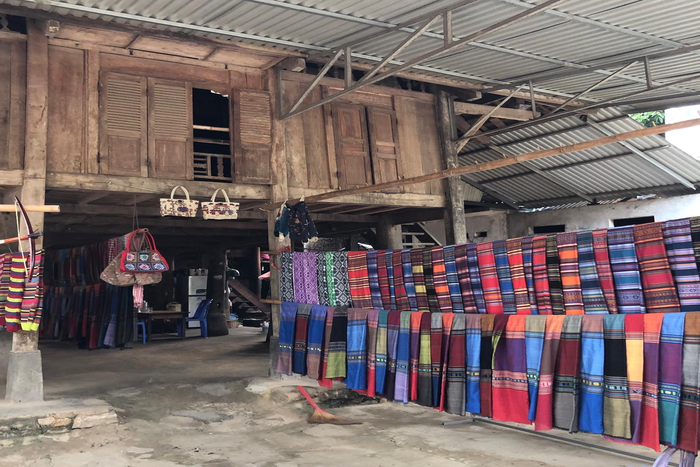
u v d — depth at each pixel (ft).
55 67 21.75
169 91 23.82
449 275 16.75
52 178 21.18
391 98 29.48
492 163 16.98
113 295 36.37
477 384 15.48
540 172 41.88
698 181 38.29
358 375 18.92
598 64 26.25
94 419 18.94
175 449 17.78
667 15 20.88
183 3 19.20
